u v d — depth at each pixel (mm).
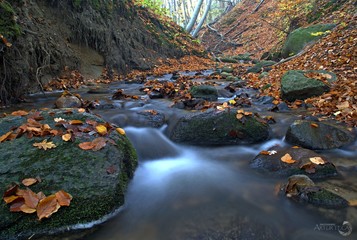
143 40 14859
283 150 3258
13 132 2906
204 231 2160
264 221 2254
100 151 2719
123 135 3279
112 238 2104
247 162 3369
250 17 32500
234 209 2430
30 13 8195
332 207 2314
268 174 2994
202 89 6445
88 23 10312
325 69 6977
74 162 2525
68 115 3326
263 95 6547
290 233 2125
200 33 35531
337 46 7883
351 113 4328
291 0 18656
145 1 17984
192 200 2607
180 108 5484
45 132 2836
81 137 2861
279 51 15570
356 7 11133
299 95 5594
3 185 2225
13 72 5848
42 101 6238
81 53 10008
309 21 15359
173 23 21406
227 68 12961
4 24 5637
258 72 11039
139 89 7762
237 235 2109
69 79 8547
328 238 2053
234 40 30578
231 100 5938
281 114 4969
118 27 12789
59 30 9250
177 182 2975
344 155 3406
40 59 7539
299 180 2557
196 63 17500
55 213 2100
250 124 3975
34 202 2100
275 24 26766
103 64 10789
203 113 4160
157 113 4895
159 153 3799
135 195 2707
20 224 2010
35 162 2473
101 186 2363
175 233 2156
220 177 3055
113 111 5168
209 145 3951
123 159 2861
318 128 3730
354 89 5176
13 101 5910
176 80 9625
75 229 2125
